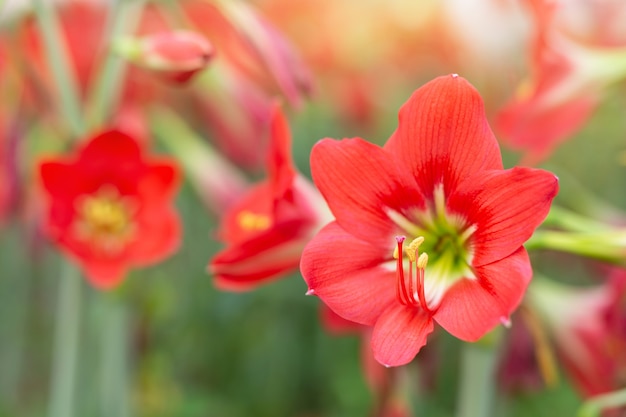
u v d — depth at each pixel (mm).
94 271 1335
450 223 1101
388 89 2072
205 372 1795
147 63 1282
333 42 1895
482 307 1065
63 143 1469
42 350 1888
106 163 1328
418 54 1963
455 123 1080
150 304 1505
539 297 1303
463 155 1082
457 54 1911
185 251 1812
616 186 1906
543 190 1058
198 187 1514
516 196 1064
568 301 1306
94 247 1338
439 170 1091
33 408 1820
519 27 1605
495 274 1067
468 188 1080
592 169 1915
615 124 1788
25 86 1419
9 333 1876
